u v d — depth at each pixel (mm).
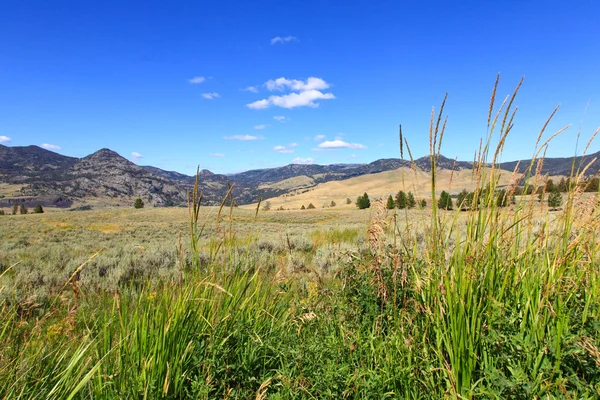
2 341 2389
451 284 2121
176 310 2336
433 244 2305
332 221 48156
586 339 1771
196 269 2637
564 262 2225
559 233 2352
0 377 2037
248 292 3268
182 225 38531
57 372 2250
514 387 1688
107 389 2154
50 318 3236
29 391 2059
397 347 2182
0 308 3105
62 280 6656
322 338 2699
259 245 9977
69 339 2807
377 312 2686
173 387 2178
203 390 2070
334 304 3080
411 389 2031
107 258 8688
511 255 2377
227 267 3100
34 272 6723
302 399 2141
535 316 1937
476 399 1840
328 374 2143
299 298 3779
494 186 2074
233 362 2447
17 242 18562
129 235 25172
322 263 6598
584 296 2250
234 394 2186
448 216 2393
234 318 2703
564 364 1814
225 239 2988
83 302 3707
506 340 1894
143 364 2156
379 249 2797
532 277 2271
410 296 2613
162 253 9555
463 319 1895
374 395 2008
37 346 2441
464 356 1884
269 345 2531
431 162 2172
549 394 1638
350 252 3281
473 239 2162
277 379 2336
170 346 2238
